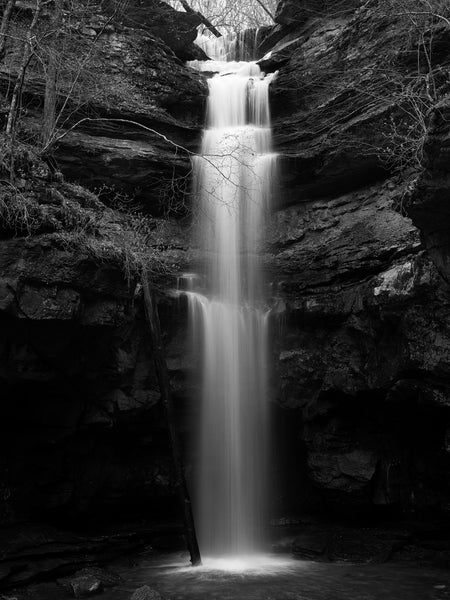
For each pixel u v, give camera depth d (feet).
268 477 37.32
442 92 26.37
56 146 37.17
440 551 32.81
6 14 32.91
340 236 38.55
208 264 40.52
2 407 29.78
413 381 31.01
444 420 32.30
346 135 38.70
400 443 34.94
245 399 37.22
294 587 26.89
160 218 42.24
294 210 41.86
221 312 37.65
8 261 25.40
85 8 39.68
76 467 33.12
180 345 36.14
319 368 36.17
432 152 21.61
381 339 32.94
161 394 32.45
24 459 31.27
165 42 50.39
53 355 27.89
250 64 48.70
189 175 41.68
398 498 34.73
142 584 27.55
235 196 41.39
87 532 33.78
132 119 41.47
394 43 38.22
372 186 39.65
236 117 46.09
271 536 36.91
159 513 37.11
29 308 25.70
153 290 34.91
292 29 50.98
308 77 43.47
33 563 28.14
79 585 25.88
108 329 29.19
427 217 24.77
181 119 45.73
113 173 39.47
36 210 26.63
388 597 25.35
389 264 35.24
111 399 32.65
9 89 37.19
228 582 27.81
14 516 30.71
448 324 28.81
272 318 38.09
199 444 36.78
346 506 35.96
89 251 27.27
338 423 35.83
